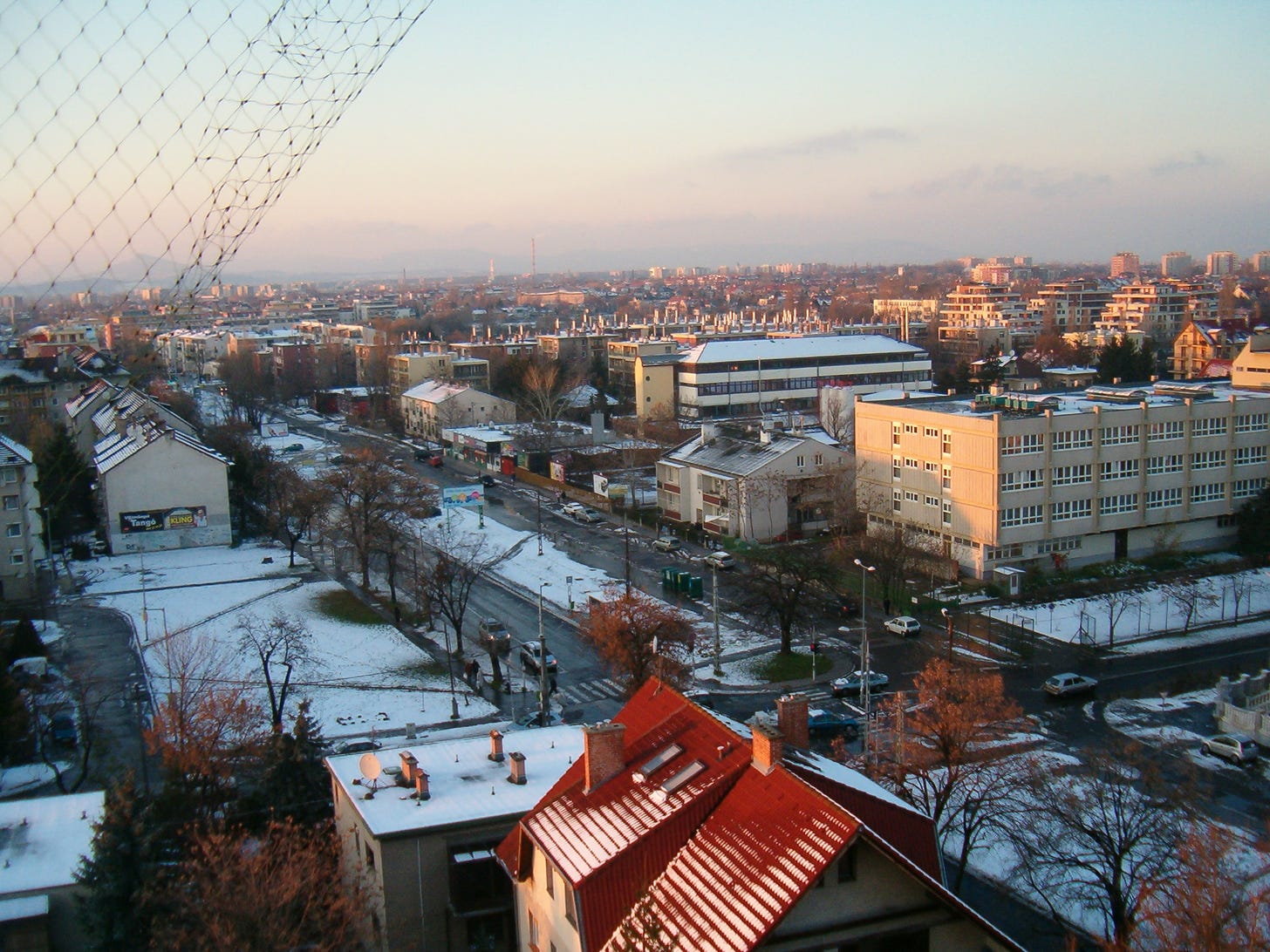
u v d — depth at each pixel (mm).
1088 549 102688
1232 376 139750
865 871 30625
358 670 82750
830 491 115500
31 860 41719
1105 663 79000
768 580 84000
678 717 39219
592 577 105875
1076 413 99562
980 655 81312
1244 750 61031
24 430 149125
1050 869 47344
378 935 40750
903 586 92688
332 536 113062
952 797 54438
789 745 38719
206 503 123125
